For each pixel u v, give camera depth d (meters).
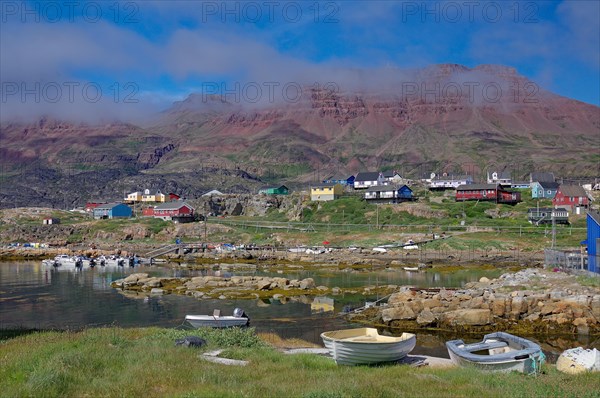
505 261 93.56
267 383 19.30
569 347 36.81
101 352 23.89
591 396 18.31
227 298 60.59
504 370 23.70
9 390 18.05
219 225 151.25
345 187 194.12
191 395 17.05
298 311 51.94
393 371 22.66
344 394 17.25
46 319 49.94
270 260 105.38
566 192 145.88
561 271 56.66
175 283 71.88
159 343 27.22
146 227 156.75
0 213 194.25
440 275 80.69
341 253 108.50
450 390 18.94
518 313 42.84
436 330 42.41
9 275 87.81
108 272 92.38
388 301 50.44
